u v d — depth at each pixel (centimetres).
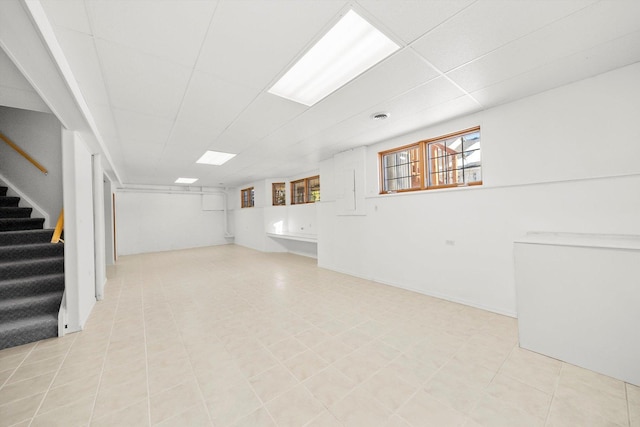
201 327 290
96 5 144
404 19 164
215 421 157
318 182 723
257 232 912
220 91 250
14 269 312
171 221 964
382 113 318
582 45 194
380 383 189
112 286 464
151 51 187
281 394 180
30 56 165
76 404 173
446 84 251
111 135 367
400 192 425
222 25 164
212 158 538
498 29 175
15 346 250
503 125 301
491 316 303
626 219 230
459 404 167
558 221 266
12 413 165
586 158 248
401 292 399
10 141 429
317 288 431
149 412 165
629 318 183
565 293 209
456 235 347
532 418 155
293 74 227
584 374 194
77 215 285
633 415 155
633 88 224
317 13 157
